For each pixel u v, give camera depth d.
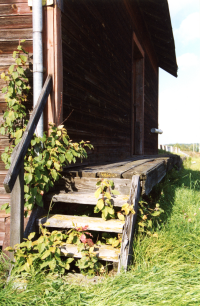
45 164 2.73
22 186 2.43
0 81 3.13
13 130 3.01
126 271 2.28
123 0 6.40
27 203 2.69
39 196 2.66
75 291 2.13
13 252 2.44
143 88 8.98
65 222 2.64
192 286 2.12
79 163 3.75
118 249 2.47
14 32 3.08
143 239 2.77
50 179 2.88
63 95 3.29
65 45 3.35
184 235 2.97
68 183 3.02
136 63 8.99
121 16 6.26
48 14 3.00
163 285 2.09
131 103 7.32
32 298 2.05
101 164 4.17
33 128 2.59
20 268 2.27
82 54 3.92
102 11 4.88
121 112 6.30
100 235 2.99
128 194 2.85
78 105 3.79
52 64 3.01
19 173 2.39
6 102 3.13
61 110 3.11
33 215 2.71
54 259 2.33
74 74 3.63
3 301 1.99
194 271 2.32
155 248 2.63
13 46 3.09
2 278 2.46
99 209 2.67
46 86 2.87
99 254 2.40
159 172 4.09
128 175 2.88
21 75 3.00
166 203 4.23
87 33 4.12
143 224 2.79
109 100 5.34
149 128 10.38
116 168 3.35
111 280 2.14
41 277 2.26
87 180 2.97
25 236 2.54
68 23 3.43
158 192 4.86
